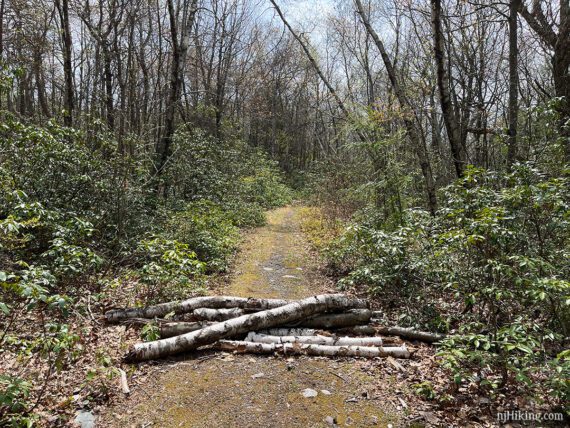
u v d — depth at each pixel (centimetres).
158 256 620
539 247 435
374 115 823
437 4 714
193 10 1280
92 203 743
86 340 427
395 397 340
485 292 378
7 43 1265
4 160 671
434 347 441
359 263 672
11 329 427
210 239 809
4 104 1170
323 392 347
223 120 1992
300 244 1080
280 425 302
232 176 1542
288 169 3244
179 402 330
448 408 321
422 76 984
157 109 1706
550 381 307
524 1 809
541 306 403
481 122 1067
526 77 956
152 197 998
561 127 544
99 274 626
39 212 515
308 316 469
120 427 297
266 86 2902
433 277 509
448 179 1059
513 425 297
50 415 304
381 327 469
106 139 765
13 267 571
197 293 612
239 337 447
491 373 364
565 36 753
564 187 421
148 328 420
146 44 1530
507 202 420
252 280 720
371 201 1004
